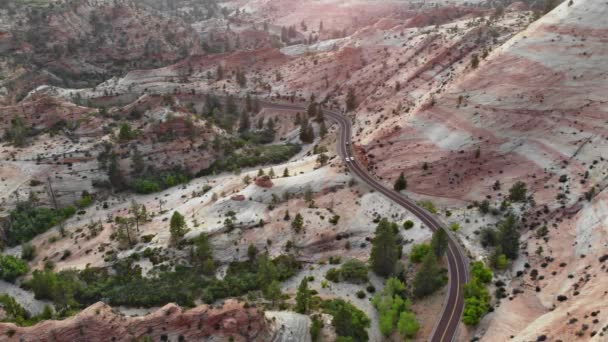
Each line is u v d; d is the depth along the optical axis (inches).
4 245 5029.5
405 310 3671.3
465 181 4921.3
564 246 3853.3
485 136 5103.3
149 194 5895.7
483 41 7017.7
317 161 5880.9
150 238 4756.4
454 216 4638.3
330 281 4188.0
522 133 4980.3
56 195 5625.0
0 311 3774.6
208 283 4217.5
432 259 3708.2
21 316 3715.6
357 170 5462.6
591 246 3644.2
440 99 5679.1
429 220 4626.0
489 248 4183.1
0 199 5324.8
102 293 4079.7
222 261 4507.9
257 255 4534.9
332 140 6530.5
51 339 3024.1
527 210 4372.5
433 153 5241.1
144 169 6092.5
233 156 6501.0
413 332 3432.6
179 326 3164.4
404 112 6186.0
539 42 5565.9
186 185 6038.4
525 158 4827.8
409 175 5162.4
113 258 4530.0
